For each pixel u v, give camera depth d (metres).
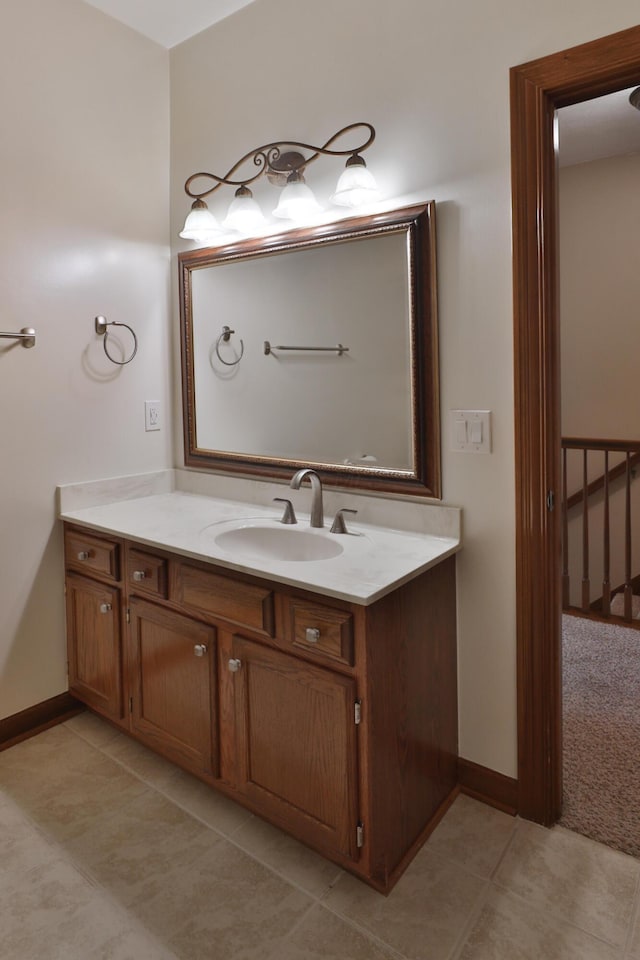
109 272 2.28
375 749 1.43
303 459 2.13
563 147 3.50
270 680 1.58
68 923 1.41
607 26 1.44
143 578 1.90
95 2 2.13
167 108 2.43
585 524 3.37
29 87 2.01
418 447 1.82
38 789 1.88
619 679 2.60
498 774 1.79
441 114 1.70
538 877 1.53
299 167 1.94
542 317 1.58
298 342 2.10
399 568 1.54
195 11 2.17
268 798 1.63
